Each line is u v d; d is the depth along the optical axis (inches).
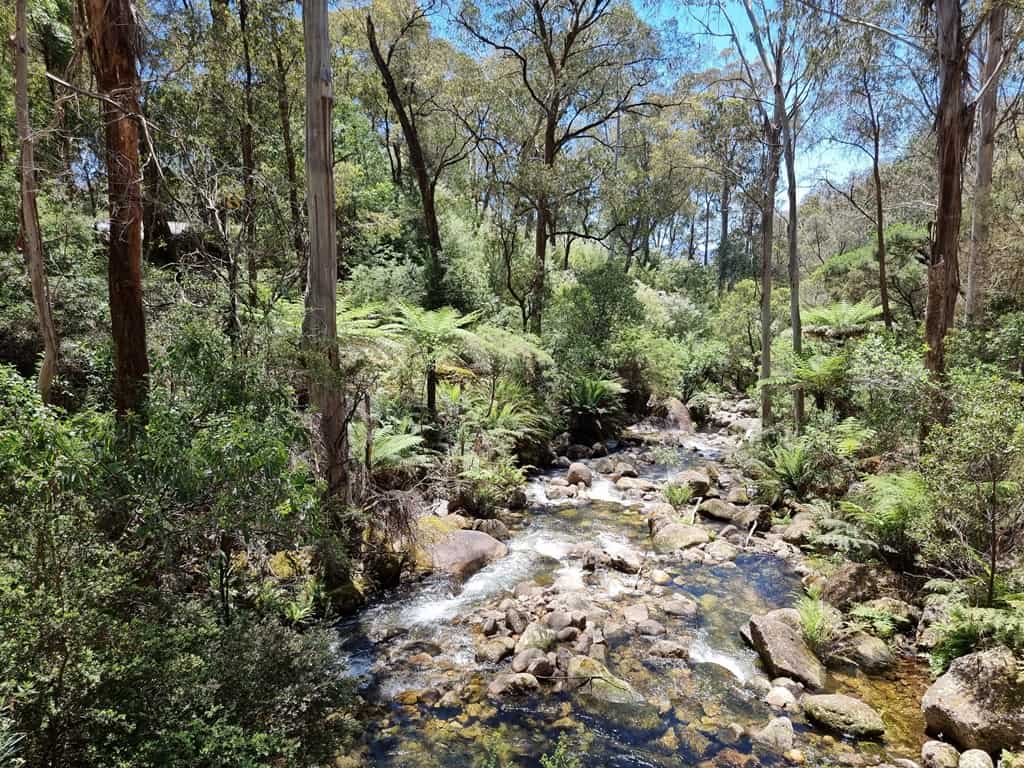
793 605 228.7
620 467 426.0
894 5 409.1
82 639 90.5
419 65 674.2
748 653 195.0
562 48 645.3
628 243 927.0
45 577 96.6
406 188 829.2
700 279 1173.7
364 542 233.3
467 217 793.6
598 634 200.2
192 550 144.0
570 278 759.1
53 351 184.5
